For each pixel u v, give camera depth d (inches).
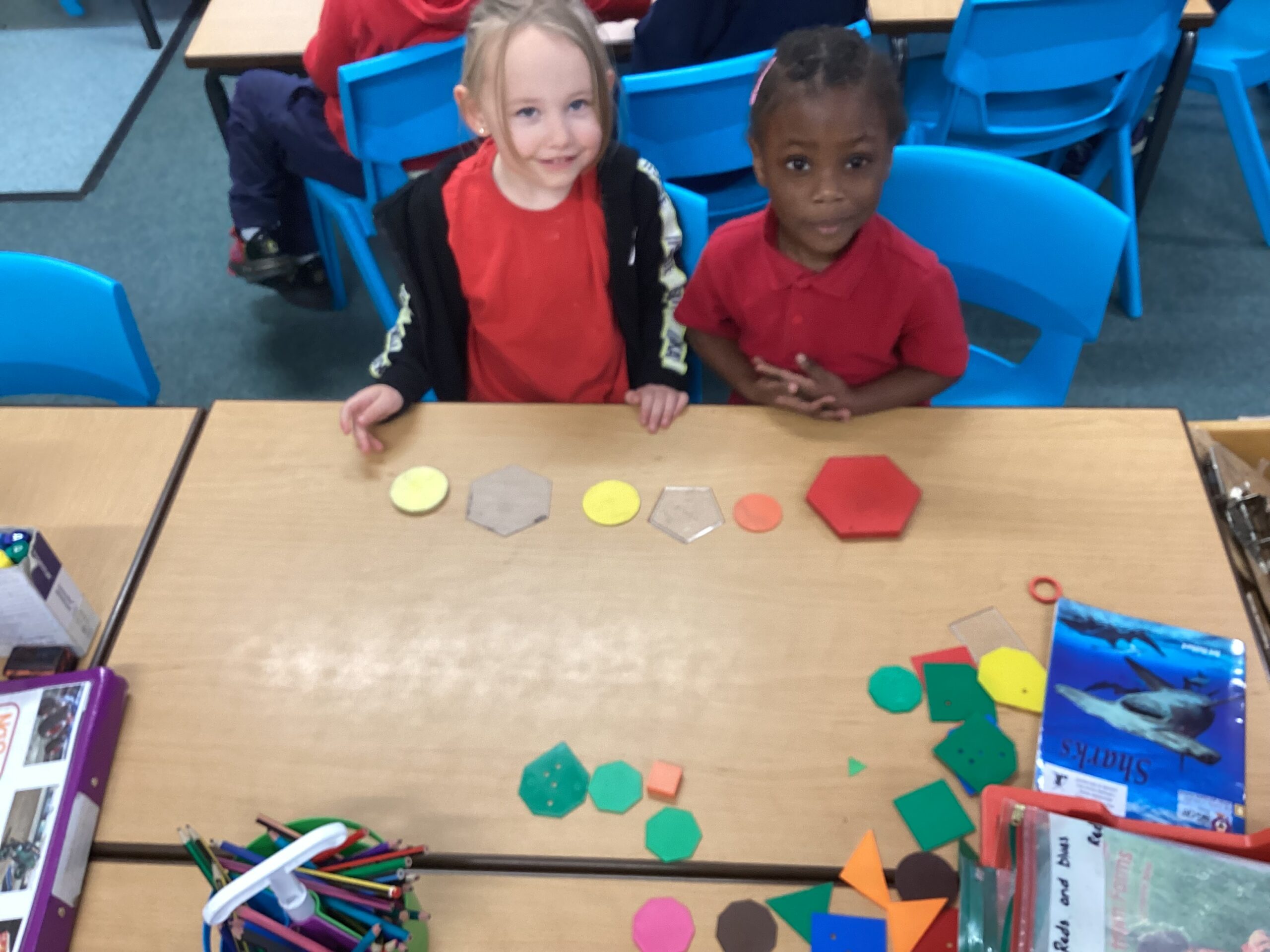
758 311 44.9
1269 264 90.4
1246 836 27.6
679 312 47.6
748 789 31.3
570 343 51.4
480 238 46.9
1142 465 39.8
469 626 35.7
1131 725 32.1
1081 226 46.9
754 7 60.5
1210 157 100.8
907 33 70.1
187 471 41.1
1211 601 35.4
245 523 39.1
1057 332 52.1
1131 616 35.0
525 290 48.7
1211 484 40.8
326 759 32.4
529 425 42.4
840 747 32.2
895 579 36.5
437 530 38.6
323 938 25.2
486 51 39.9
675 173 64.0
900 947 27.9
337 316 91.0
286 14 74.2
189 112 112.4
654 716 33.1
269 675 34.6
